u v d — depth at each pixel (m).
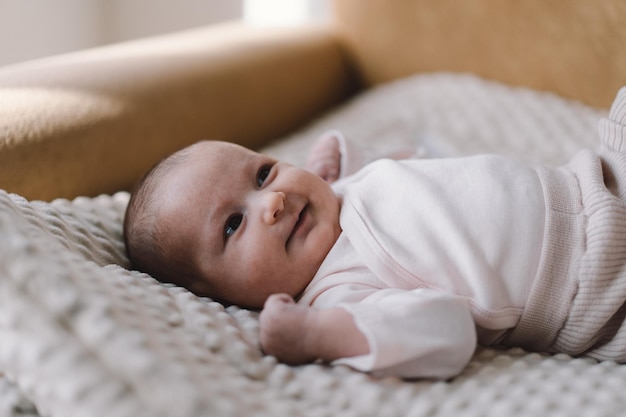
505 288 0.76
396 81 1.67
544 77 1.49
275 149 1.37
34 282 0.58
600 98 1.42
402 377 0.66
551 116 1.38
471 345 0.68
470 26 1.56
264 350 0.69
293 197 0.85
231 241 0.84
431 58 1.64
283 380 0.64
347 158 1.09
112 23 2.23
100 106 1.10
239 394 0.57
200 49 1.44
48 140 1.00
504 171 0.83
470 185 0.82
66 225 0.81
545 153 1.26
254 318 0.77
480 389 0.65
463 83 1.53
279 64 1.54
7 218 0.63
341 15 1.74
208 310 0.72
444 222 0.79
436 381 0.66
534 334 0.77
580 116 1.38
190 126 1.27
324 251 0.84
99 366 0.55
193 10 2.29
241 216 0.85
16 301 0.58
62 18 1.99
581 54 1.42
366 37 1.71
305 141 1.39
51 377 0.55
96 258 0.82
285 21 2.31
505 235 0.77
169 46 1.45
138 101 1.17
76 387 0.54
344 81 1.77
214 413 0.52
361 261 0.81
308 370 0.66
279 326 0.67
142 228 0.88
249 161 0.89
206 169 0.87
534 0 1.45
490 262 0.76
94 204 0.96
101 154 1.08
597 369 0.71
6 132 0.96
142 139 1.16
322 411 0.58
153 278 0.81
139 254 0.89
